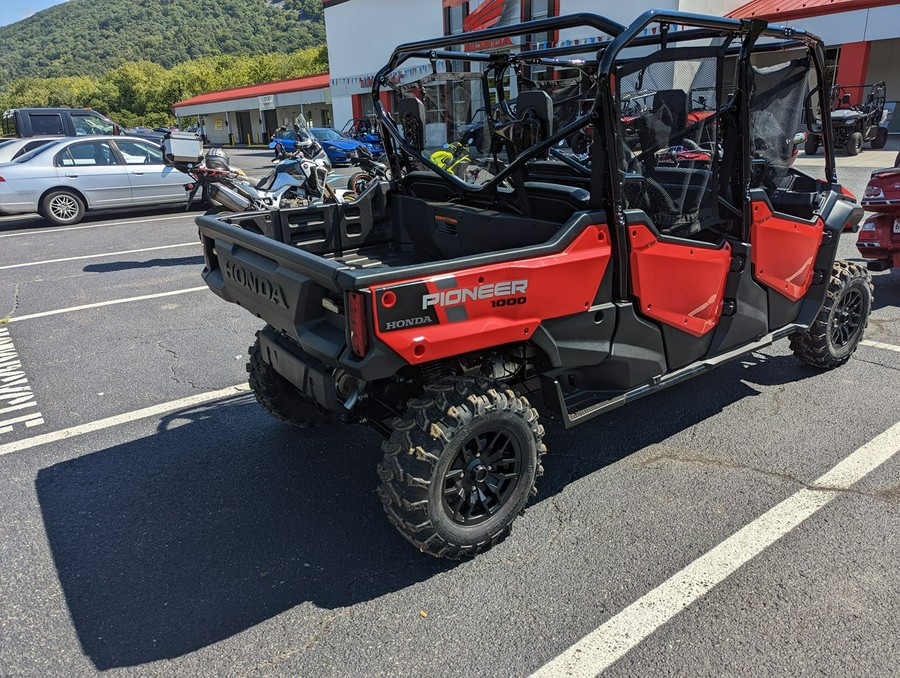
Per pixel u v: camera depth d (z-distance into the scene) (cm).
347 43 2919
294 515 325
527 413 284
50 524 321
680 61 297
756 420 406
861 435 383
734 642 240
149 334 593
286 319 289
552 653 238
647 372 334
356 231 419
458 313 255
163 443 398
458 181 366
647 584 271
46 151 1169
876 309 600
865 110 1714
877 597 259
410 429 267
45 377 500
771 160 389
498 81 387
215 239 356
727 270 355
